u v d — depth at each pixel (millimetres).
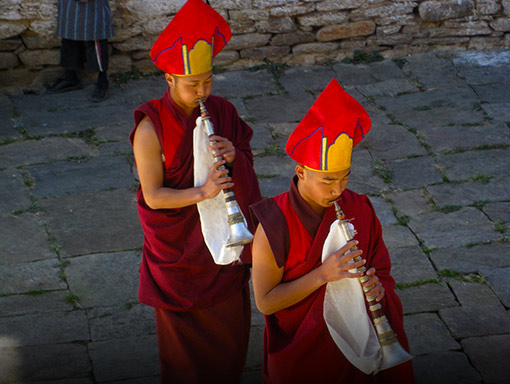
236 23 13195
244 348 6164
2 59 12625
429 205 9438
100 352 7117
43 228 9078
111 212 9398
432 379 6605
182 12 5309
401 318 5023
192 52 5320
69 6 11734
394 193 9727
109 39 12898
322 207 4734
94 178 10141
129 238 8914
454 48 13719
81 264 8438
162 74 13250
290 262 4738
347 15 13344
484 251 8461
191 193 5457
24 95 12516
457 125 11320
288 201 4723
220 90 12664
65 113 11891
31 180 10078
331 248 4602
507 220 9031
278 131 11375
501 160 10359
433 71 13070
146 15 12844
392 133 11164
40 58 12750
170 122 5605
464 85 12539
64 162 10539
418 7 13375
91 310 7727
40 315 7617
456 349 6996
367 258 4887
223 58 13422
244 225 5289
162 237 5727
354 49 13633
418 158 10508
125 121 11688
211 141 5500
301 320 4902
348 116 4363
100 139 11148
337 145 4383
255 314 7660
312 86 12773
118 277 8234
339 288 4680
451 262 8305
